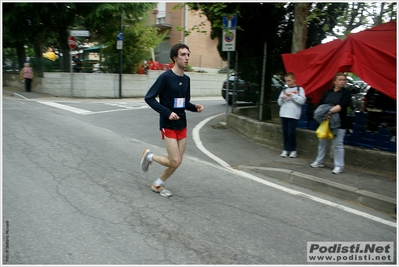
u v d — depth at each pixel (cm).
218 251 345
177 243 355
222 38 977
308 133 709
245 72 937
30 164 588
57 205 430
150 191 494
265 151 747
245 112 944
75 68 1877
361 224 423
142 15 1878
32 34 1922
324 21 866
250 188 529
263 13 927
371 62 600
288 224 412
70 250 333
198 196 484
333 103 563
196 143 802
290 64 745
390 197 482
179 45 441
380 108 667
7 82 2259
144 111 1290
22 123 925
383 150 614
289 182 573
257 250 351
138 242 353
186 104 465
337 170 585
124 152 700
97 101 1638
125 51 1873
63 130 873
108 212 418
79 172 560
